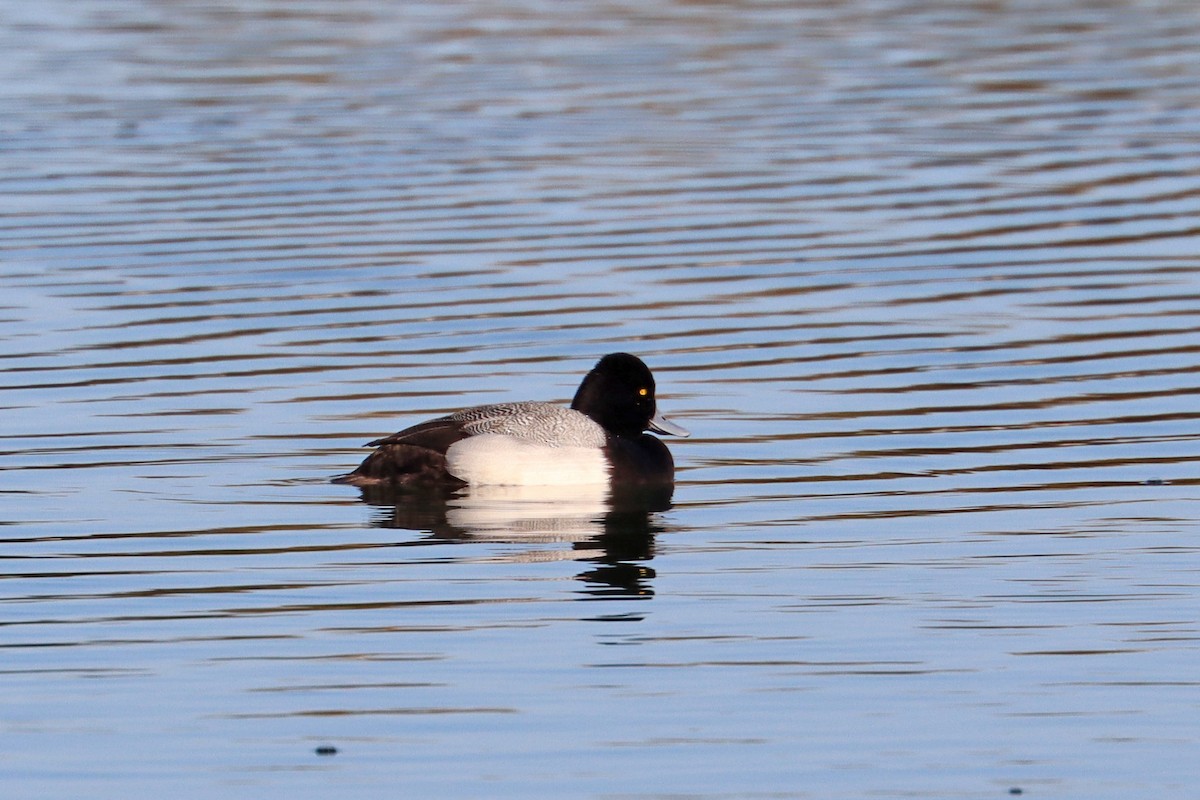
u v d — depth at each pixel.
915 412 17.19
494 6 38.66
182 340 19.27
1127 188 24.88
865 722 10.66
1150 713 10.76
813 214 23.91
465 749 10.32
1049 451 16.11
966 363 18.59
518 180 25.55
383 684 11.22
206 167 26.27
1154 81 30.84
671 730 10.56
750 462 15.96
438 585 12.95
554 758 10.20
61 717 10.76
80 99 30.36
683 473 15.72
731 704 10.90
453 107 29.61
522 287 21.06
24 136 28.03
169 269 21.72
